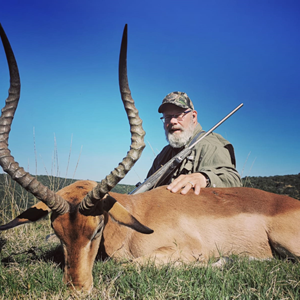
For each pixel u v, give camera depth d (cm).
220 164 137
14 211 170
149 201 116
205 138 153
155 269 88
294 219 110
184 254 107
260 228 113
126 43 71
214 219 112
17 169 81
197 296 73
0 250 121
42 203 90
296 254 108
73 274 78
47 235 146
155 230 108
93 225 82
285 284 79
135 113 80
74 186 98
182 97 160
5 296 75
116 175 79
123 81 77
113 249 108
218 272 86
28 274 90
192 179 122
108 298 73
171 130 161
